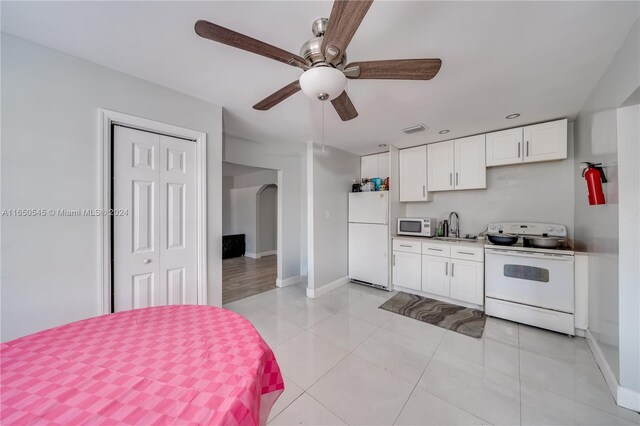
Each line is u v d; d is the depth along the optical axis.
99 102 1.62
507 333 2.40
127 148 1.77
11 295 1.34
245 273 4.90
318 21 1.22
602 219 1.80
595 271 1.99
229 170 5.73
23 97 1.37
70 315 1.51
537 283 2.46
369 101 2.12
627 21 1.22
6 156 1.33
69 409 0.65
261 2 1.12
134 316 1.22
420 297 3.41
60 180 1.48
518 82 1.81
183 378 0.76
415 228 3.62
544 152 2.61
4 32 1.32
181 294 2.03
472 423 1.40
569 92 1.97
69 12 1.18
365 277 3.87
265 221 6.89
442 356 2.04
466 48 1.43
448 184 3.31
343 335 2.39
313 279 3.42
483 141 3.01
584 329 2.26
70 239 1.51
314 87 1.08
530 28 1.27
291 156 4.13
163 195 1.94
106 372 0.79
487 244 2.85
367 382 1.74
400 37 1.34
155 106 1.86
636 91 1.28
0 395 0.70
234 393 0.69
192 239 2.09
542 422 1.40
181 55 1.53
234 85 1.89
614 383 1.56
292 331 2.48
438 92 1.97
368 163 4.25
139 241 1.82
